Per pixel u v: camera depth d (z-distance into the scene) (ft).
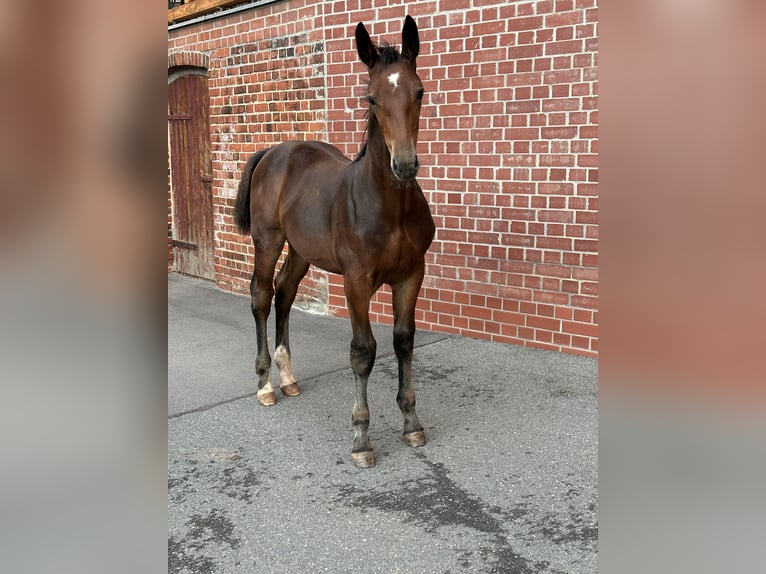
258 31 18.99
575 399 11.73
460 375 13.07
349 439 10.57
